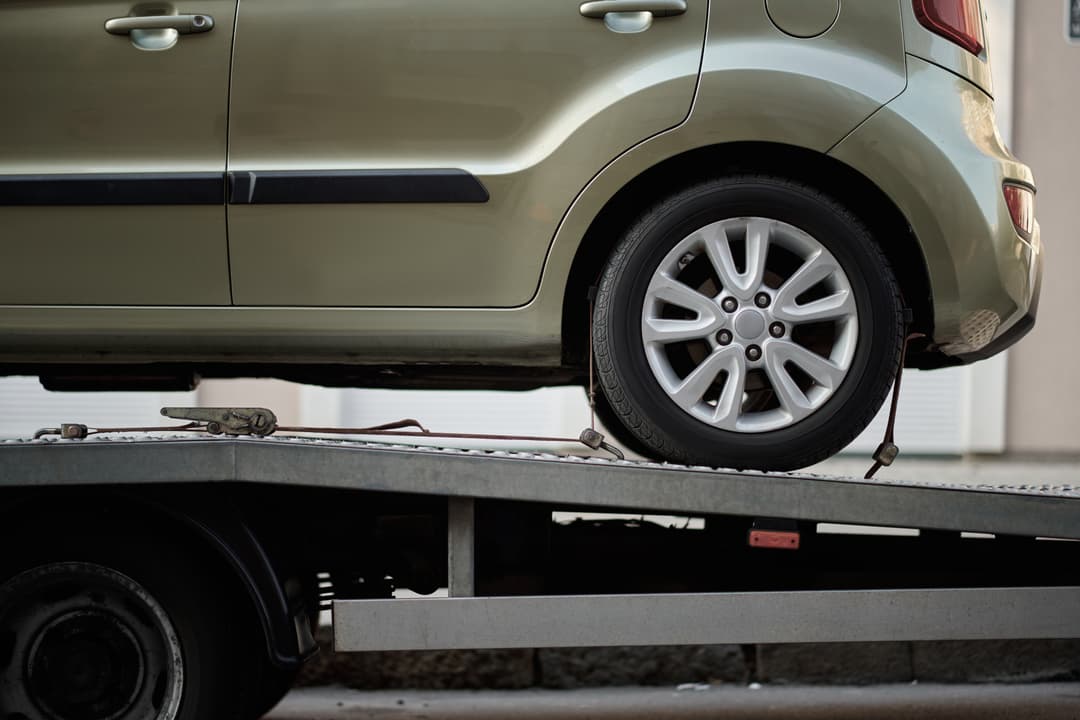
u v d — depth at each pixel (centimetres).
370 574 322
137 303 321
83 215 321
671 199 311
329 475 290
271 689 348
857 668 502
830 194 323
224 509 295
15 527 296
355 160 316
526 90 315
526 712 458
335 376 385
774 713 447
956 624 297
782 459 309
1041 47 805
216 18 320
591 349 319
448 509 303
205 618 296
